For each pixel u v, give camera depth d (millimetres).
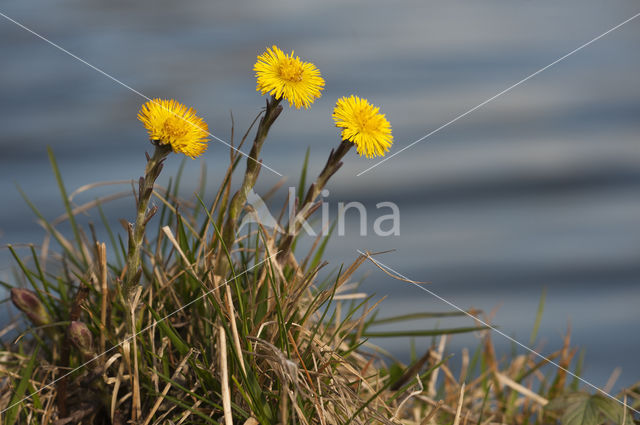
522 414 1128
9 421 1025
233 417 1031
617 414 1059
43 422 1034
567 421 1060
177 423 1032
